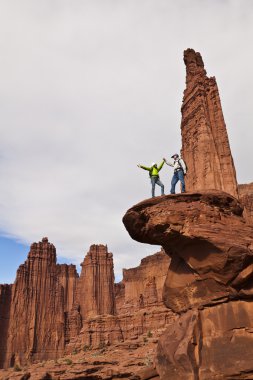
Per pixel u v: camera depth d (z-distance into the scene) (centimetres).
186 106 3409
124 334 8706
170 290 2061
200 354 1700
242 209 1992
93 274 12431
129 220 2052
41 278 12200
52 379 4594
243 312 1691
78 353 8412
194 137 3114
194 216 1853
